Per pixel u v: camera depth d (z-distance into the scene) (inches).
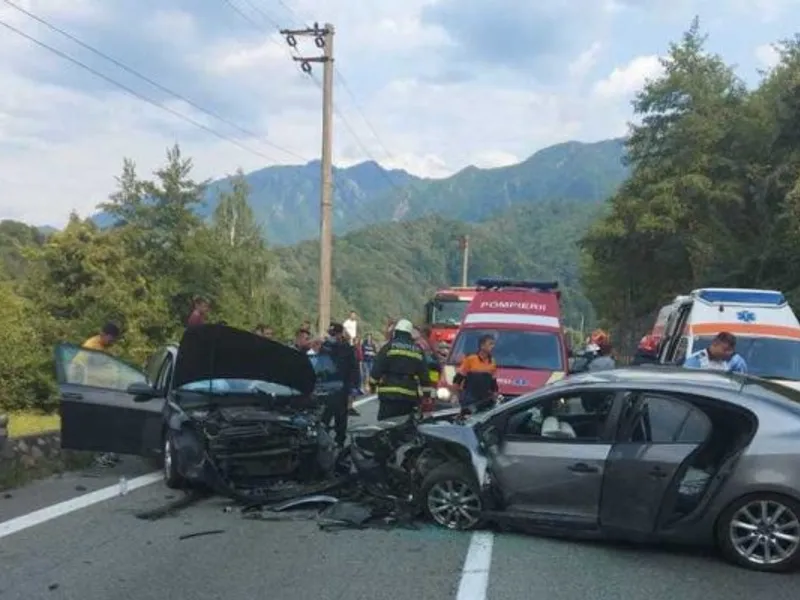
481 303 593.6
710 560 276.4
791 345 503.5
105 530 307.6
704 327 517.7
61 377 403.9
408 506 330.6
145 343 885.8
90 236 907.4
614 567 266.2
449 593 237.6
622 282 1722.4
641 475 280.5
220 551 281.0
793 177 1037.2
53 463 422.6
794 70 1107.3
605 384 295.6
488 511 304.3
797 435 267.6
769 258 1021.2
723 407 278.8
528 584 246.7
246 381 410.0
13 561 267.0
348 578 251.4
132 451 406.9
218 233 1170.0
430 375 461.1
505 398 444.8
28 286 892.0
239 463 360.2
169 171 1077.8
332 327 516.1
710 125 1403.8
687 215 1411.2
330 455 381.1
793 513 262.5
